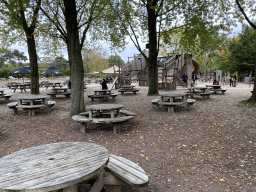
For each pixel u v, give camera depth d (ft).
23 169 6.85
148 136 17.80
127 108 31.01
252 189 9.38
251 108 24.43
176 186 9.98
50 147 9.18
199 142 15.79
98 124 22.72
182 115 24.52
